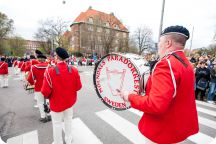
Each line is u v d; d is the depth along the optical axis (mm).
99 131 4539
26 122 5059
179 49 1708
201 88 8508
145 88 1933
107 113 5887
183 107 1678
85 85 11625
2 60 10930
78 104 6941
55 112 3369
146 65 2158
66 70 3355
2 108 6398
